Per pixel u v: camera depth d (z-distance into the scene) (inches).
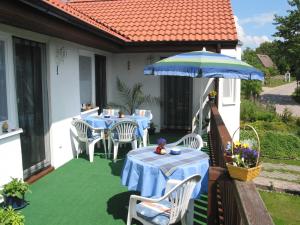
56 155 261.3
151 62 406.9
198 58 228.7
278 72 2385.6
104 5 525.7
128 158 170.7
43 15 185.5
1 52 200.5
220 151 177.3
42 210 179.9
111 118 310.7
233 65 223.8
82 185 219.6
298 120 665.0
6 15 164.2
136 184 160.6
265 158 445.1
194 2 501.7
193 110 407.8
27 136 228.2
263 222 69.4
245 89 952.3
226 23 406.6
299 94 1173.7
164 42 358.6
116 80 421.7
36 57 238.8
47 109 253.3
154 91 412.8
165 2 513.0
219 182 132.8
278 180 337.1
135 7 500.4
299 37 1198.3
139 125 293.7
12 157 193.2
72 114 293.7
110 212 177.8
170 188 144.3
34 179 226.7
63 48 274.2
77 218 170.7
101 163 273.6
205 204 190.9
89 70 350.9
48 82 251.4
